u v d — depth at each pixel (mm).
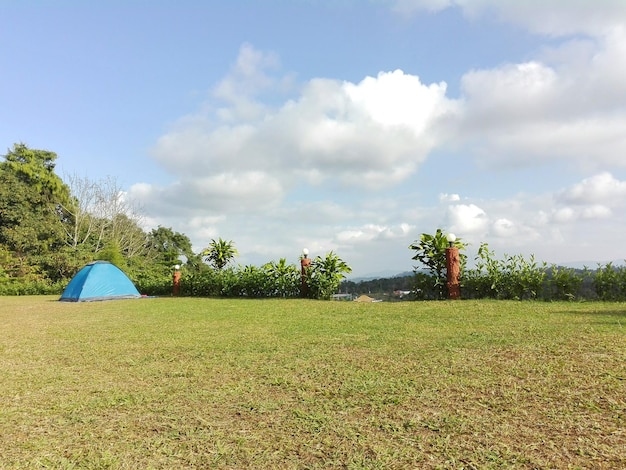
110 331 5633
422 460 1743
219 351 4012
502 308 6566
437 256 9031
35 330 5996
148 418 2326
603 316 5320
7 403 2658
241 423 2207
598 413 2150
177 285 13719
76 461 1849
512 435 1939
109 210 26609
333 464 1737
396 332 4695
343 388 2711
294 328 5293
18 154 25484
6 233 22094
